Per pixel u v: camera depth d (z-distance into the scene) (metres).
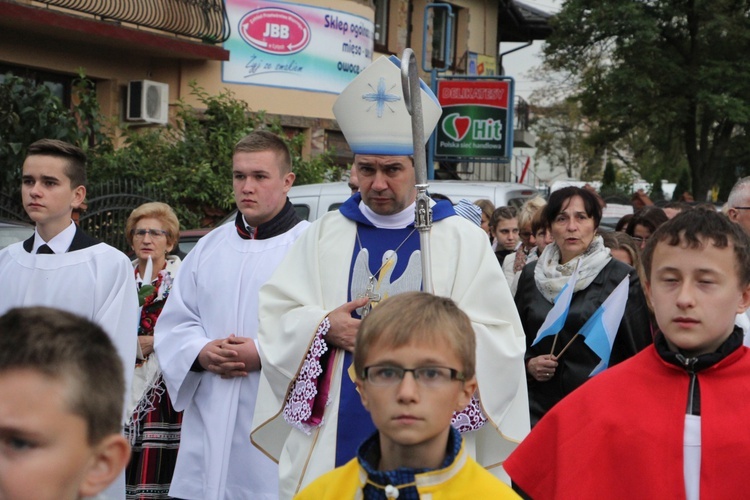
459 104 17.81
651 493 2.76
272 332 4.07
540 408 4.98
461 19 22.97
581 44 25.84
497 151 17.69
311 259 4.12
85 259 4.59
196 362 4.64
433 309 2.41
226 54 14.96
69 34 13.00
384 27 19.89
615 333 4.78
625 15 24.44
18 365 1.77
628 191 31.69
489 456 3.98
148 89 14.18
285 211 4.88
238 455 4.62
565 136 43.12
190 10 14.45
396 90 3.93
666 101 25.05
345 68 17.09
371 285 4.00
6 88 10.52
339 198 9.52
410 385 2.35
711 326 2.71
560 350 4.95
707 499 2.69
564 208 5.09
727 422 2.73
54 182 4.58
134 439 5.27
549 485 2.95
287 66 16.19
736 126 27.66
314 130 16.66
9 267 4.66
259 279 4.73
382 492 2.39
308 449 3.93
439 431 2.38
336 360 3.94
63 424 1.77
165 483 5.29
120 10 13.38
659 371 2.87
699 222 2.72
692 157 26.33
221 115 13.68
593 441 2.85
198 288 4.84
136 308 4.63
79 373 1.79
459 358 2.39
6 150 10.25
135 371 5.34
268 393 4.11
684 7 25.03
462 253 3.99
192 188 12.66
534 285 5.21
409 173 4.02
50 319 1.86
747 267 2.72
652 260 2.80
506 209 7.87
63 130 10.77
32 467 1.75
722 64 24.61
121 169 12.16
